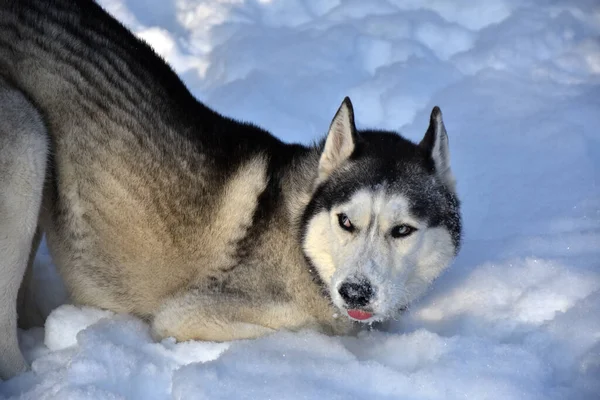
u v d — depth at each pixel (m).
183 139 9.98
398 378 8.70
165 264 9.91
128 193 9.64
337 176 9.76
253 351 9.15
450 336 10.02
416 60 16.39
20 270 9.20
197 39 17.11
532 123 14.76
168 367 9.13
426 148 9.87
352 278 8.95
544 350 9.29
